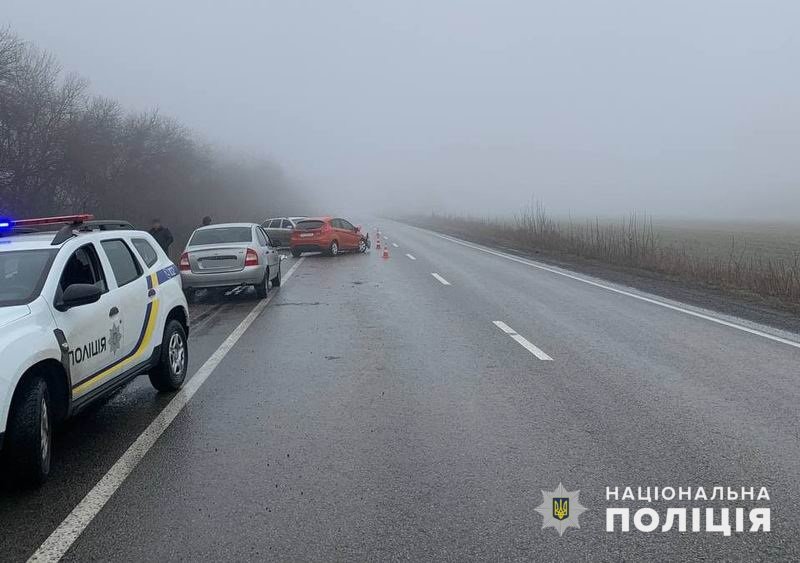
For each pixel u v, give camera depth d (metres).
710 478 4.73
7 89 21.23
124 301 6.25
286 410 6.42
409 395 6.88
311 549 3.78
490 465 4.98
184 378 7.58
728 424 5.86
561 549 3.78
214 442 5.56
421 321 11.39
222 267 13.99
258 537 3.93
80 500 4.46
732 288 15.77
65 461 5.18
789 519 4.13
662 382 7.30
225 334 10.47
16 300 5.09
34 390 4.68
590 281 17.19
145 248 7.48
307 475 4.83
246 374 7.88
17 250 5.67
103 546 3.85
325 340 9.84
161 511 4.28
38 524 4.12
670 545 3.82
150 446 5.48
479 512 4.22
